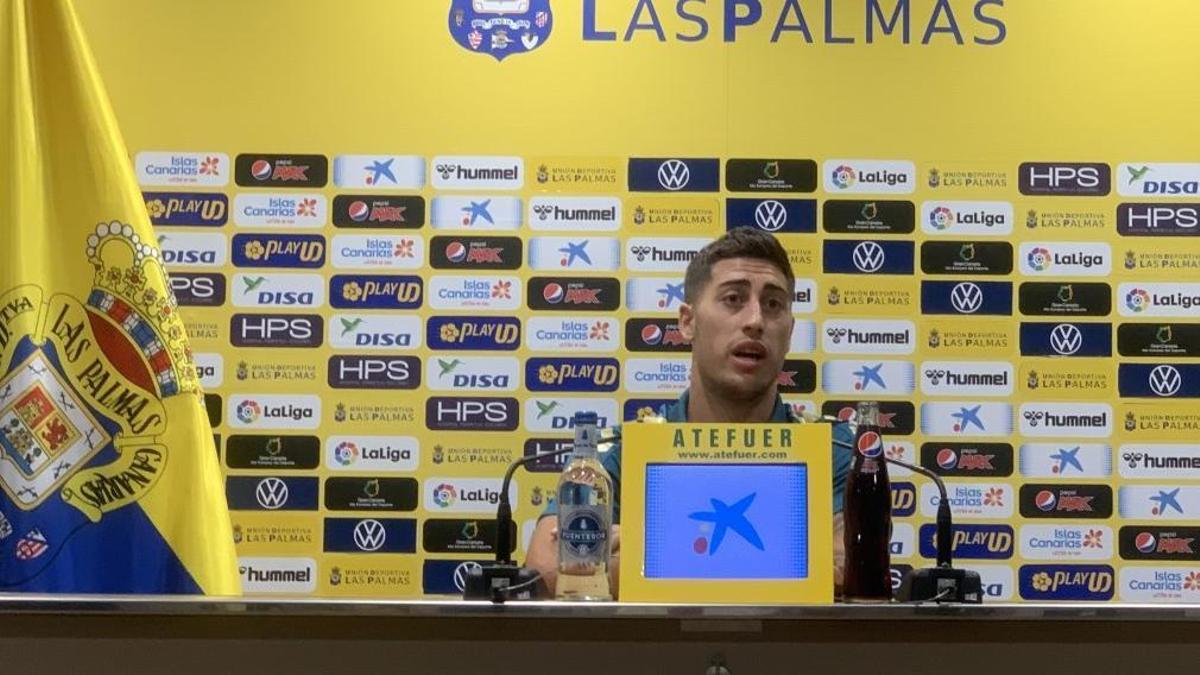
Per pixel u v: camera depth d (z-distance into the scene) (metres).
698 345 2.44
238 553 3.17
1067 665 1.42
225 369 3.20
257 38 3.27
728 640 1.43
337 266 3.22
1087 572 3.17
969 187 3.24
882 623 1.43
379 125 3.26
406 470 3.20
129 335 1.69
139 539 1.62
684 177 3.24
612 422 3.20
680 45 3.28
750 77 3.27
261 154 3.24
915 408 3.20
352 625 1.43
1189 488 3.18
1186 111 3.26
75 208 1.72
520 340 3.21
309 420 3.20
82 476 1.63
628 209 3.24
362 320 3.21
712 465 1.46
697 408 2.45
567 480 1.54
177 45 3.27
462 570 3.18
